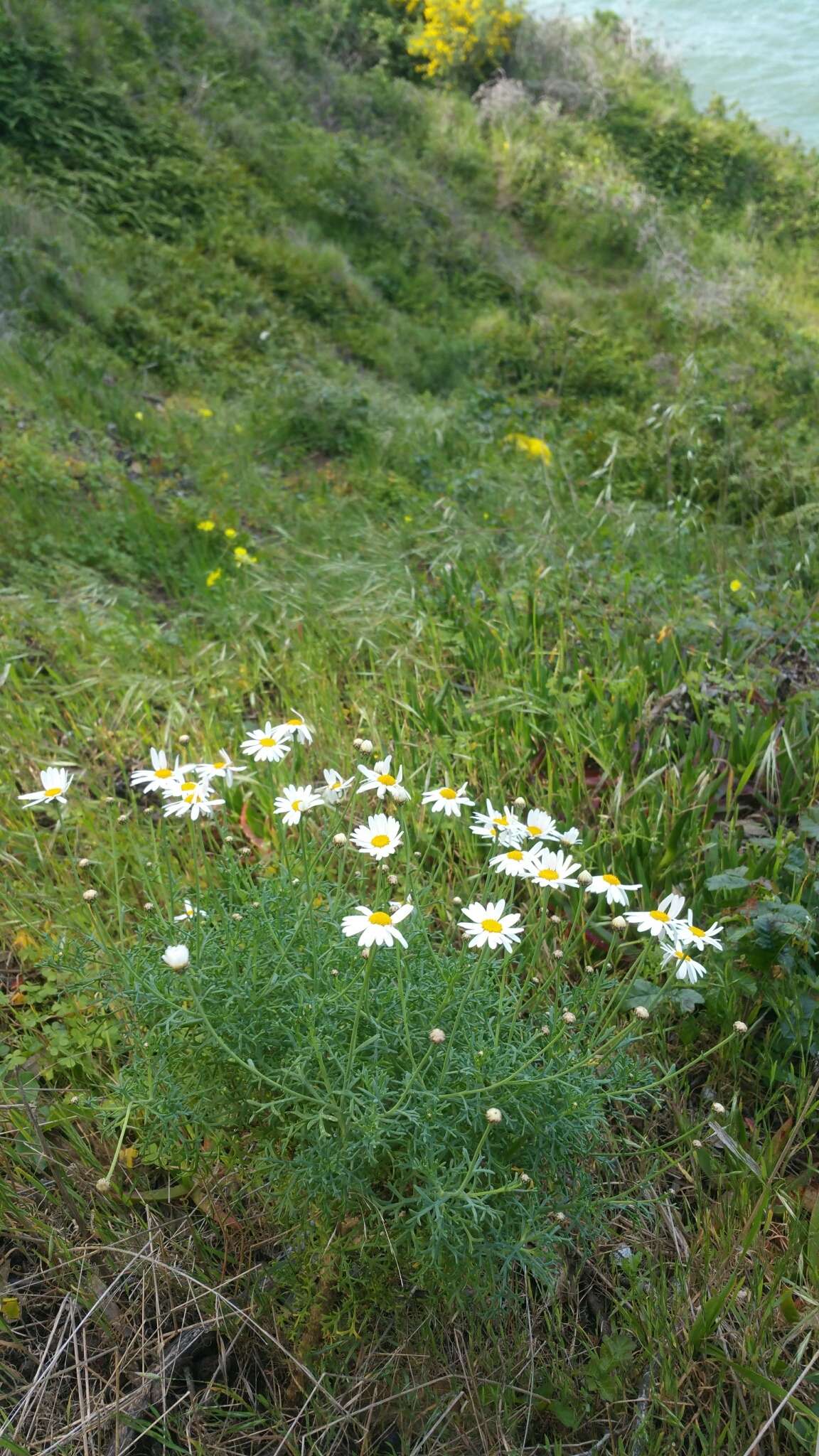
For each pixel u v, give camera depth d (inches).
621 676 141.4
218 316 349.7
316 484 261.9
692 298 481.1
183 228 383.9
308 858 83.5
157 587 203.0
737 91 778.8
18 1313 71.5
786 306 528.4
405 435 299.9
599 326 446.9
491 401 352.2
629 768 125.0
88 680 144.7
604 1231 70.6
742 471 275.0
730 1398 69.2
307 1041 62.6
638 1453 65.7
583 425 347.3
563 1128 64.2
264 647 162.9
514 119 605.6
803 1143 81.4
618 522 220.4
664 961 73.2
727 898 102.7
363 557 203.0
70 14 410.0
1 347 268.2
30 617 165.5
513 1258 61.1
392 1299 66.9
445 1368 68.6
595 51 722.2
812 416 367.2
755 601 176.1
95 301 315.6
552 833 77.8
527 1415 67.7
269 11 551.2
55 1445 64.3
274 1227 74.5
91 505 214.4
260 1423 68.0
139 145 396.5
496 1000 71.2
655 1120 86.0
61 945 87.0
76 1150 78.7
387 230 459.8
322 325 386.6
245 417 293.3
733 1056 88.2
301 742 123.0
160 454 252.4
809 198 649.6
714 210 631.8
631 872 107.3
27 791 121.1
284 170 447.8
